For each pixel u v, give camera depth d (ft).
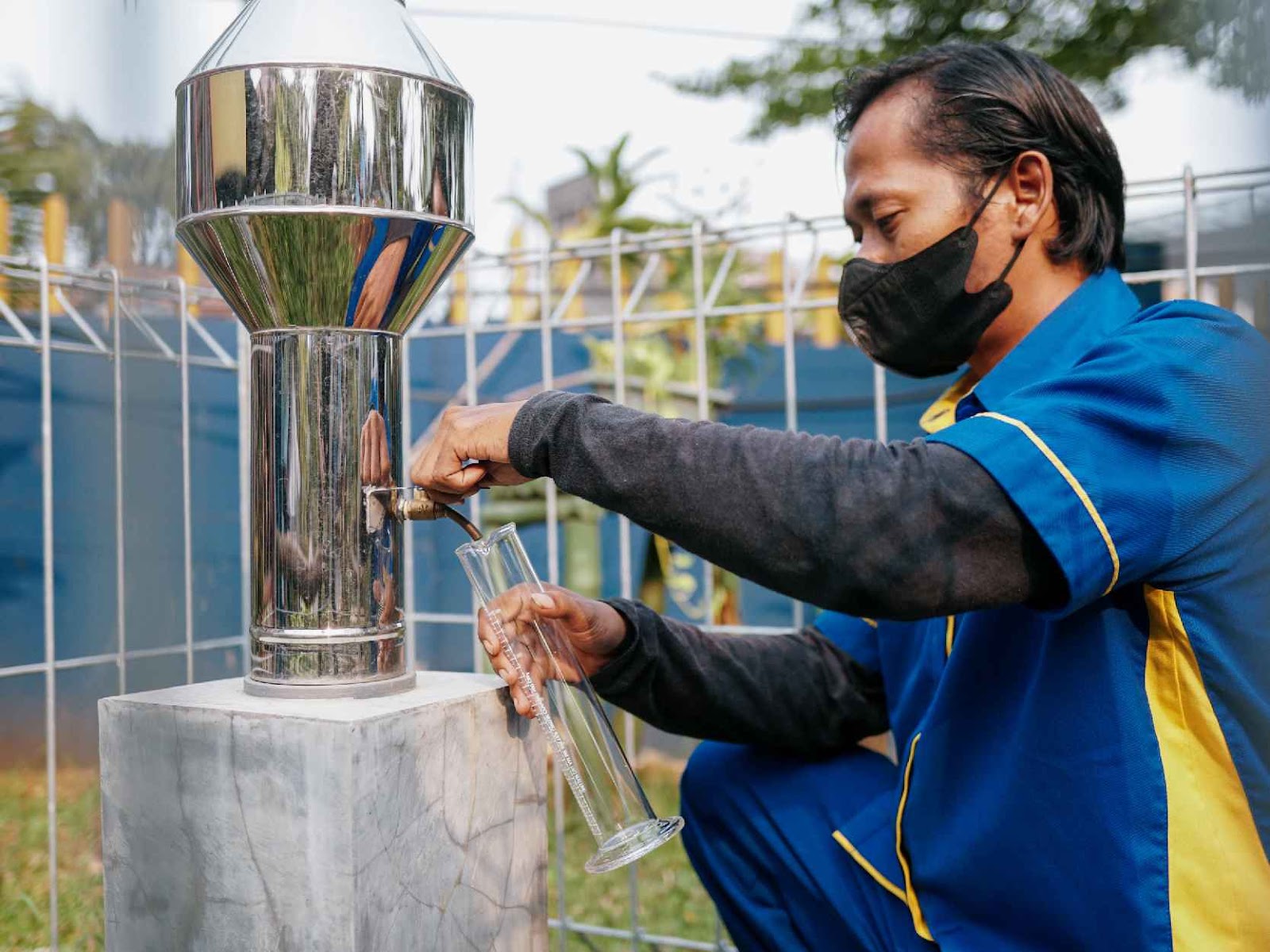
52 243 7.53
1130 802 3.56
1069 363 4.02
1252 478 3.52
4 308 6.72
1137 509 3.34
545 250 7.52
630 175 14.82
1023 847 3.82
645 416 3.55
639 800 3.91
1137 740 3.58
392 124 3.37
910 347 4.34
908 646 4.99
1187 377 3.51
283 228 3.28
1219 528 3.48
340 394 3.51
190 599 7.19
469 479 3.69
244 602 8.27
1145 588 3.59
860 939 4.54
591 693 3.99
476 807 3.66
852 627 5.24
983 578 3.32
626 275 13.51
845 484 3.31
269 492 3.54
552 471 3.55
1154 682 3.60
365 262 3.38
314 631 3.53
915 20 16.42
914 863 4.29
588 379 12.89
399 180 3.38
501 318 12.60
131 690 7.43
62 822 8.77
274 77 3.26
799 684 4.99
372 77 3.34
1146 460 3.42
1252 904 3.46
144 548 7.54
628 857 3.62
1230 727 3.52
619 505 3.47
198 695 3.61
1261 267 3.60
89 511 9.62
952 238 4.08
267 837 3.23
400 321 3.67
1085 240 4.11
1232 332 3.70
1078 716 3.67
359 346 3.55
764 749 5.20
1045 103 4.05
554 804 9.77
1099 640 3.65
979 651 4.12
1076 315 4.10
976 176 4.06
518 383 13.02
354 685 3.52
